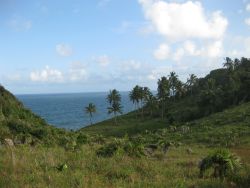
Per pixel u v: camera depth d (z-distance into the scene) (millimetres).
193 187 16297
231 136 62188
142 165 22109
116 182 16875
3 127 42781
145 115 155625
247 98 113375
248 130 66000
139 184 16109
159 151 37469
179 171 21172
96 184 16156
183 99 162750
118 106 153125
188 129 79938
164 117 141625
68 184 15773
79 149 32656
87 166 21188
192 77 171000
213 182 16953
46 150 29938
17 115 54125
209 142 62406
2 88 57906
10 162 20172
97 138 53844
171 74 165000
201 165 19531
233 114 85375
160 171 20875
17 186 15031
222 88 134250
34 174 17578
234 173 18281
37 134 43812
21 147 32406
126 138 38375
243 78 128750
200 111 122688
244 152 47156
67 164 21172
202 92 134000
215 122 82250
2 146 29719
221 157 18953
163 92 149375
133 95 160875
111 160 23359
